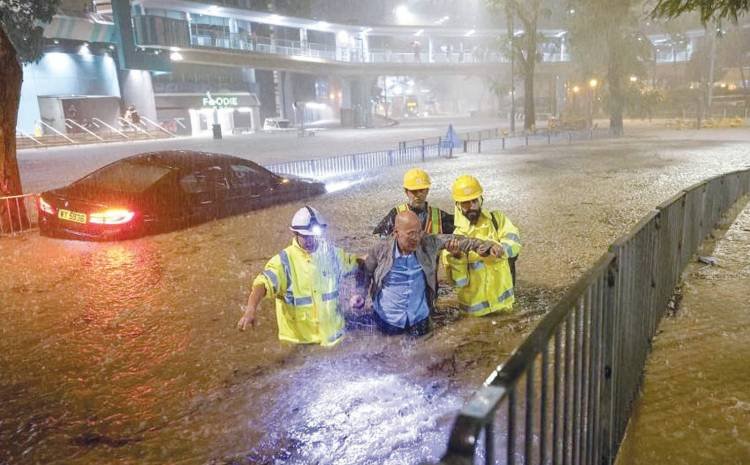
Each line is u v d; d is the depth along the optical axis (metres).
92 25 34.91
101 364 4.04
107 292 5.81
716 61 53.25
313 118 62.50
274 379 3.69
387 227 4.77
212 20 46.19
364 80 54.69
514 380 1.34
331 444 2.95
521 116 65.00
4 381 3.80
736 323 4.30
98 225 8.09
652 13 5.96
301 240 3.92
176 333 4.62
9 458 2.91
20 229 9.16
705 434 2.83
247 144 31.88
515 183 14.10
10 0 27.27
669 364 3.65
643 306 3.55
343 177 16.58
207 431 3.11
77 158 23.84
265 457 2.86
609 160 19.61
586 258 6.66
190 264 6.89
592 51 35.66
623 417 2.98
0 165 8.99
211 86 45.38
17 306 5.40
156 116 40.62
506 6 36.00
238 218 9.88
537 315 4.73
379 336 4.28
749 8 5.59
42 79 33.12
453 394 3.44
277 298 4.07
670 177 14.55
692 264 6.13
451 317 4.69
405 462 2.77
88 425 3.22
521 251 7.09
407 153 22.58
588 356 2.27
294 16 48.34
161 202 8.68
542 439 1.68
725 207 8.98
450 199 11.96
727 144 25.16
